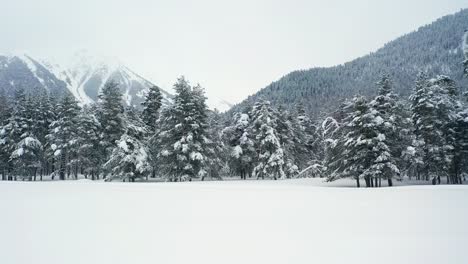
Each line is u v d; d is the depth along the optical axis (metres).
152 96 43.00
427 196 11.88
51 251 5.01
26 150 41.47
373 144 29.66
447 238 5.65
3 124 47.12
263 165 39.06
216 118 48.66
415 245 5.25
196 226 6.79
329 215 8.00
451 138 32.62
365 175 29.58
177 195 12.92
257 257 4.73
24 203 10.30
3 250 5.05
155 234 6.11
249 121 44.53
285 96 139.12
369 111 30.53
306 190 15.48
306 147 53.78
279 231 6.30
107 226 6.80
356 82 152.88
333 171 34.12
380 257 4.67
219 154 39.75
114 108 40.25
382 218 7.50
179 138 34.38
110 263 4.48
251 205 9.90
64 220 7.42
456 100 37.75
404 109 35.00
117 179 34.84
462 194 12.55
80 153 40.28
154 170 37.75
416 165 33.84
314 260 4.57
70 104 43.75
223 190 15.58
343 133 33.47
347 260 4.56
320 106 115.75
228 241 5.60
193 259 4.65
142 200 11.20
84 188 16.64
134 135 35.12
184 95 35.22
